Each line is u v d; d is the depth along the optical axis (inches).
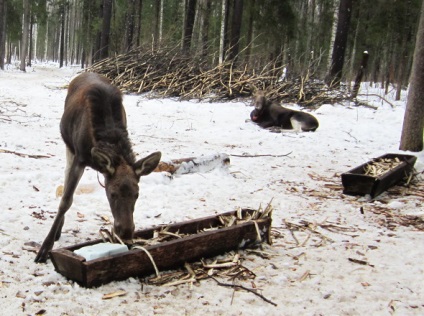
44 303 144.3
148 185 257.9
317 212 244.1
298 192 276.4
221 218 192.7
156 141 378.9
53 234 168.9
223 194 259.3
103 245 159.2
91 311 142.2
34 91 650.2
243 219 195.6
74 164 175.0
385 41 984.9
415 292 167.9
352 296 162.4
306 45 1018.7
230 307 151.2
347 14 700.7
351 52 1032.8
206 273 168.6
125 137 168.6
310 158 362.0
